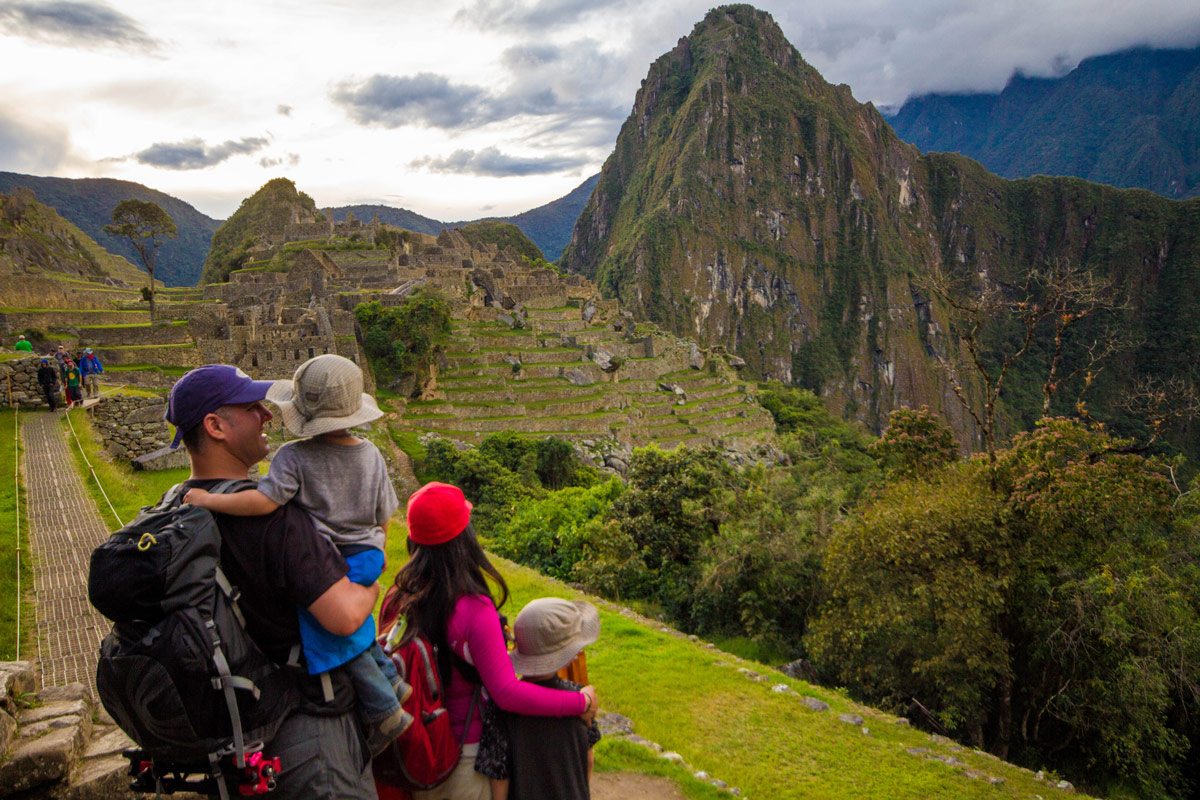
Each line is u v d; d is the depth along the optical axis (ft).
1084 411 66.08
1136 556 57.67
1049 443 61.98
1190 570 58.70
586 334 282.36
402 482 155.94
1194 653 54.34
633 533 87.51
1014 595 61.16
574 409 224.53
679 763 29.84
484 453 171.22
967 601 57.31
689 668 46.03
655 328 393.91
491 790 14.46
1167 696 55.67
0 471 53.62
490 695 14.03
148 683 9.92
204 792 11.09
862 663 64.34
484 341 251.80
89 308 199.31
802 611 77.25
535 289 313.73
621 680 43.29
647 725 37.65
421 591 14.25
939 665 57.06
